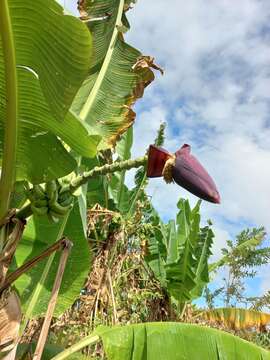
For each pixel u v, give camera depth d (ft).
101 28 5.53
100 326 4.15
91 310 8.20
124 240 9.38
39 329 6.50
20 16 3.01
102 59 5.38
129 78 5.22
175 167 3.31
